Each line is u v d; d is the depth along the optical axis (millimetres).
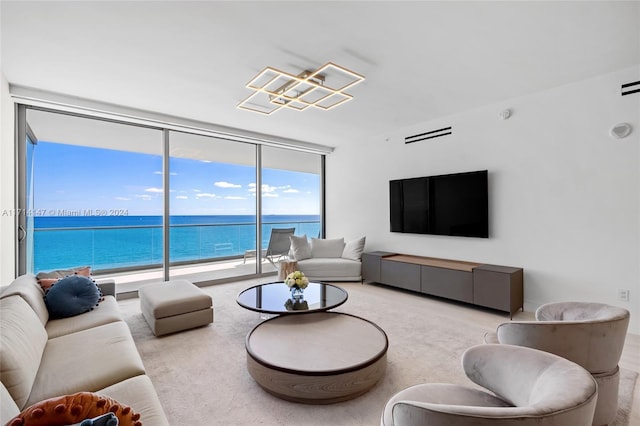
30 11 2172
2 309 1829
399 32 2484
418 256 5145
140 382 1581
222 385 2215
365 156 6039
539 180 3783
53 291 2645
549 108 3697
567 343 1710
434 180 4824
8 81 3330
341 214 6578
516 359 1382
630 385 2197
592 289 3391
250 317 3652
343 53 2812
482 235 4266
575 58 2939
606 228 3303
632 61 3014
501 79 3400
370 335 2428
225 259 6398
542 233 3764
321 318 2781
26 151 3818
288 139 6016
